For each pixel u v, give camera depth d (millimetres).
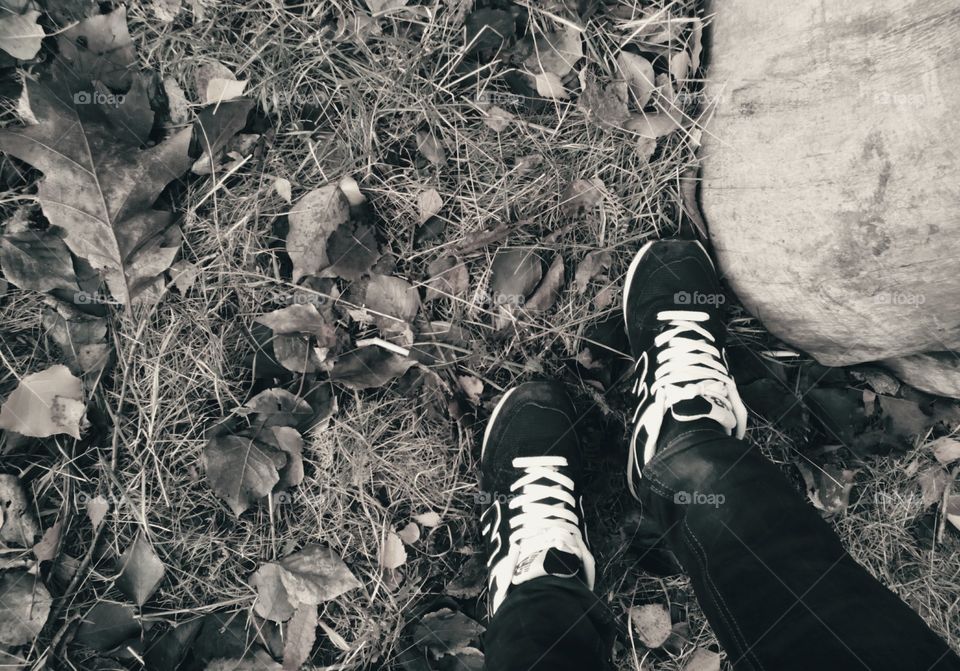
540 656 819
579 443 1226
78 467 1119
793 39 977
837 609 674
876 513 1251
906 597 1241
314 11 1138
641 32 1188
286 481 1152
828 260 1004
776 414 1246
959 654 1234
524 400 1205
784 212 1039
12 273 1062
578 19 1170
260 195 1146
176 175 1102
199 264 1133
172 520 1143
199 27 1122
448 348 1203
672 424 1077
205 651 1134
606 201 1213
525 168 1200
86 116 1055
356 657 1170
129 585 1119
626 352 1266
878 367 1224
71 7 1080
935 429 1233
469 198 1197
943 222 852
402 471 1200
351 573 1153
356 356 1174
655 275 1214
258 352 1147
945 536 1255
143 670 1118
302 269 1130
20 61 1065
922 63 812
